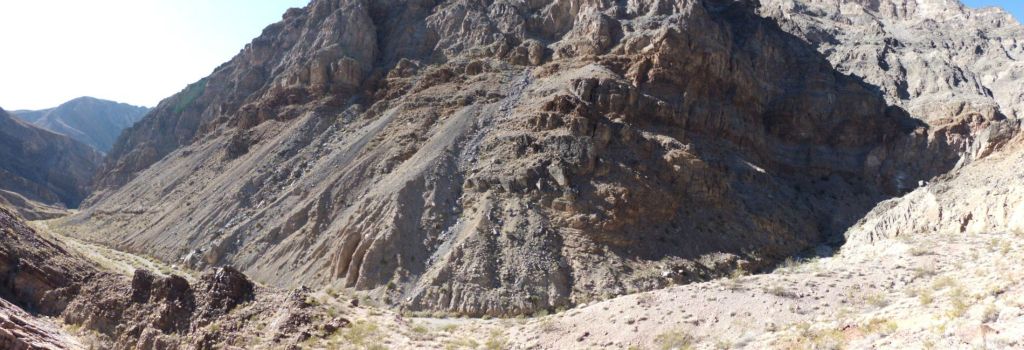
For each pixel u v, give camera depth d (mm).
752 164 62781
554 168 49469
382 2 91312
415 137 59406
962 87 84750
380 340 27859
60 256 34938
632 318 27688
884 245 42719
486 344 28516
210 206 61250
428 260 43188
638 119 58344
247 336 27516
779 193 60094
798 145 72188
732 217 52062
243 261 50188
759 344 20891
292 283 45125
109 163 121375
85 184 127875
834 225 57438
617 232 45500
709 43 67188
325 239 48031
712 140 62125
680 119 60531
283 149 67688
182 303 29719
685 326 25844
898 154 71375
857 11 123562
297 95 78938
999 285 19406
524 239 43719
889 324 18344
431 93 67250
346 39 83312
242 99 97312
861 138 73062
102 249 60844
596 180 49312
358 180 55219
